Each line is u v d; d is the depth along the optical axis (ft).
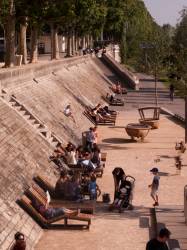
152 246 50.93
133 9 519.19
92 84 271.90
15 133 104.37
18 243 56.39
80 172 103.50
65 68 239.09
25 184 86.79
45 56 390.21
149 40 282.36
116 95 293.02
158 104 255.91
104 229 79.97
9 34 183.52
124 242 75.15
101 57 385.91
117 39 524.52
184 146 139.33
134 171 119.34
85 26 342.44
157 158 133.69
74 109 181.06
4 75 129.39
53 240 75.00
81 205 84.94
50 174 100.73
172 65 176.76
